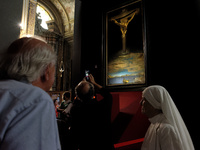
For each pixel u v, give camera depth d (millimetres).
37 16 14336
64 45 16078
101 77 6180
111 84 5934
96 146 1484
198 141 3824
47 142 474
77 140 1551
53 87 14344
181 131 1325
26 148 420
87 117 1532
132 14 5902
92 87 1604
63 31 16297
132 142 3141
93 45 6730
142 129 3967
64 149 1723
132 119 3984
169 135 1205
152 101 1439
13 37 1562
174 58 4719
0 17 1487
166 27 5059
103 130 1521
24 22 10008
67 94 3768
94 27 6879
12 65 585
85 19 7211
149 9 5547
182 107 4293
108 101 1611
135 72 5488
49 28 15711
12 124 441
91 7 7145
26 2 9609
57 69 14945
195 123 3975
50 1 15578
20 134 431
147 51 5285
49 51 681
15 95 498
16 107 464
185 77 4395
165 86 4746
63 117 2129
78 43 7148
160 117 1403
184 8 4770
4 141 416
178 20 4836
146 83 5117
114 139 3494
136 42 5617
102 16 6645
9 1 1581
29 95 509
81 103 1625
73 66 7152
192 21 4527
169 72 4738
